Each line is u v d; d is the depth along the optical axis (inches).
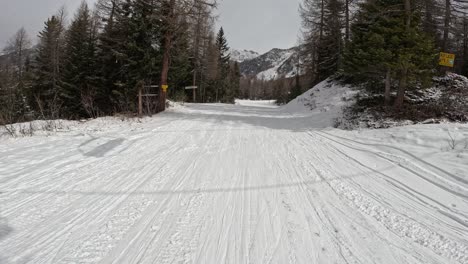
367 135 349.4
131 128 422.3
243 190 198.7
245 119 559.2
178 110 674.2
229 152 297.3
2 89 882.1
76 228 147.1
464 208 175.2
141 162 261.0
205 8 573.0
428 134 295.1
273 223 154.9
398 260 126.2
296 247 133.7
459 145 260.4
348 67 549.6
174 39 619.5
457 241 141.4
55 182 209.3
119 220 155.7
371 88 571.8
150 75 653.3
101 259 122.4
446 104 423.2
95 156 277.1
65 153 285.3
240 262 122.1
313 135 387.9
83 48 836.6
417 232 149.3
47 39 1187.3
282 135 388.5
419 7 419.8
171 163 258.5
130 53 639.1
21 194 187.8
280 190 199.6
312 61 1168.8
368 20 481.1
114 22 738.8
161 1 565.0
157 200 181.3
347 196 191.3
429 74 422.0
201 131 408.8
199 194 190.9
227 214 164.1
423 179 218.5
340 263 123.3
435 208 175.9
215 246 133.3
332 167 249.8
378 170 241.0
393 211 171.8
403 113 407.8
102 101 771.4
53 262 119.9
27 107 699.4
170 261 121.6
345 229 150.8
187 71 1347.2
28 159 263.1
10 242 133.7
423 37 399.2
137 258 123.4
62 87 847.7
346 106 563.8
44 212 163.9
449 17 698.2
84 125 444.1
